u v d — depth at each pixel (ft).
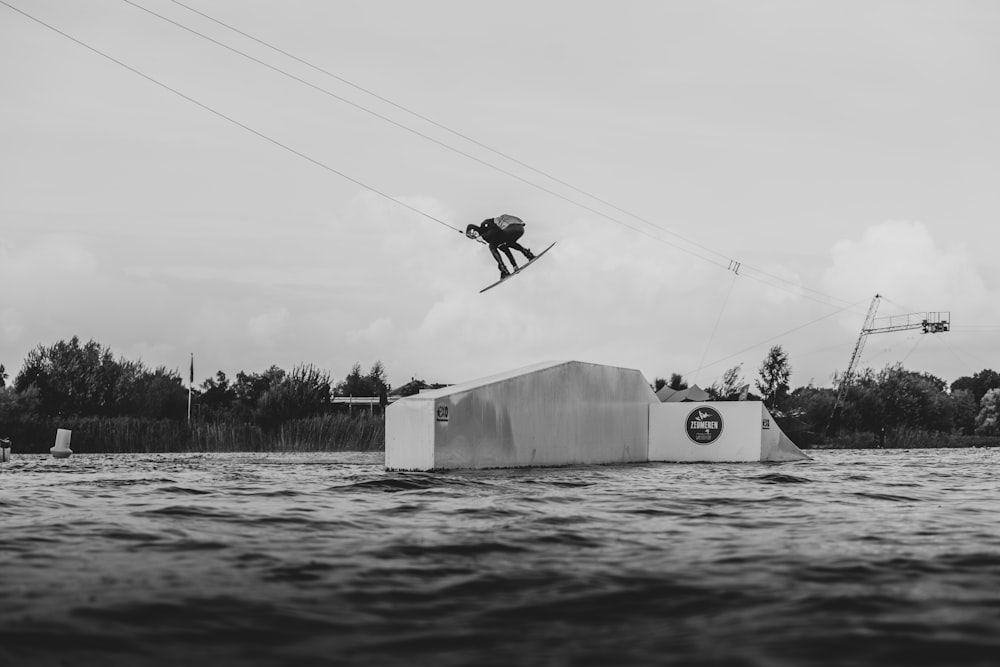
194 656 15.71
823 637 16.87
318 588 21.25
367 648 16.25
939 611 18.99
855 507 40.52
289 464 79.20
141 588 21.03
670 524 33.45
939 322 284.20
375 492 46.57
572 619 18.42
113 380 170.91
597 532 31.07
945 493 50.19
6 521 33.17
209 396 288.30
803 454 90.48
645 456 86.84
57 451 100.89
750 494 47.09
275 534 30.12
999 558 25.68
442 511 37.40
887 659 15.51
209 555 25.73
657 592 20.93
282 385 152.66
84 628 17.33
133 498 42.55
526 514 36.47
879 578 22.63
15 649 15.89
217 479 56.70
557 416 74.59
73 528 31.19
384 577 22.61
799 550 27.07
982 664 15.25
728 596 20.51
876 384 261.44
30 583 21.53
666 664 15.17
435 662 15.37
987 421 353.92
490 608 19.35
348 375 252.21
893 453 159.22
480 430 67.72
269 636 17.01
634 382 85.25
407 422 66.44
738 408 84.64
